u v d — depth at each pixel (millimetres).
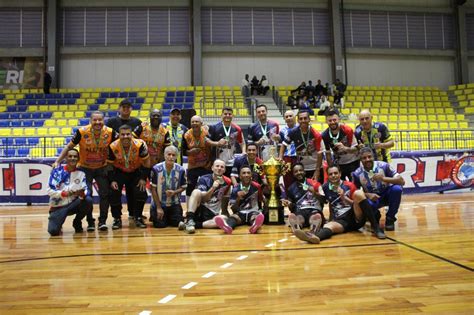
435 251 2957
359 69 15258
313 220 3922
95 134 4156
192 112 6781
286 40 14805
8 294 2088
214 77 14578
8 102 13016
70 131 10719
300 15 14953
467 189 7980
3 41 13969
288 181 4734
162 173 4355
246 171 4359
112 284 2250
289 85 14836
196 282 2266
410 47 15422
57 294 2082
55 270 2582
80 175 4078
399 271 2418
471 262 2609
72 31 14102
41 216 5578
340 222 3799
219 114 11875
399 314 1731
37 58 14031
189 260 2809
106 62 14336
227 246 3291
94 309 1854
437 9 15539
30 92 13773
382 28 15305
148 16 14336
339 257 2824
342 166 4508
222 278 2338
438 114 12969
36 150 8625
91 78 14250
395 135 9656
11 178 7023
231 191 4539
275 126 4941
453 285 2125
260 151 4844
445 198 6961
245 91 13445
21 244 3500
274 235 3795
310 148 4500
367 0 15219
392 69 15469
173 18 14398
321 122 10844
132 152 4254
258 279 2307
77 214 4109
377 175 3898
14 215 5703
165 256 2949
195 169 4707
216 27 14508
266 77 14766
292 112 4852
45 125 11336
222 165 4316
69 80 14180
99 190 4281
